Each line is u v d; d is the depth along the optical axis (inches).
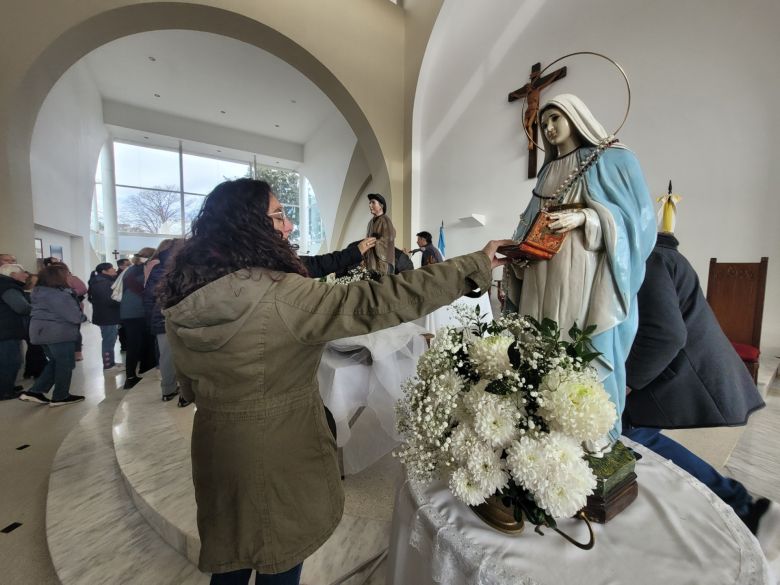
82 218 259.1
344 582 46.8
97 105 283.0
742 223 98.4
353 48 194.9
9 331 119.4
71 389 130.8
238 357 25.9
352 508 59.1
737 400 42.1
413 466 28.9
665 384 44.2
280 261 27.4
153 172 360.8
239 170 401.7
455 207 193.2
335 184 353.1
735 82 98.5
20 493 72.2
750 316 89.8
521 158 159.5
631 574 22.5
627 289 30.4
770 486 57.1
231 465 27.5
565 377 24.7
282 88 280.5
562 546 24.9
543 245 30.7
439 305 26.0
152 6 148.6
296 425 28.6
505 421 24.8
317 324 25.4
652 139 115.3
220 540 28.5
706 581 21.7
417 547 28.9
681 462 45.0
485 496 25.1
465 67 182.7
